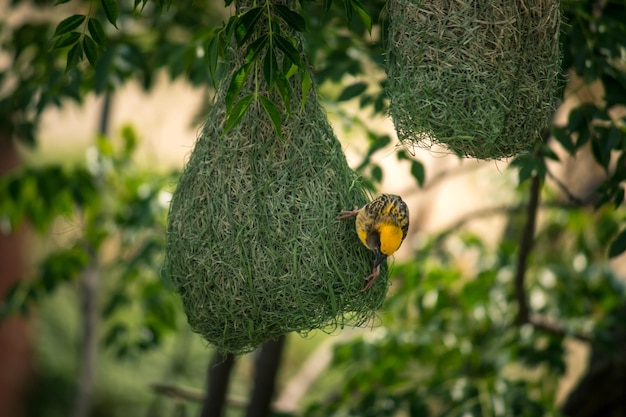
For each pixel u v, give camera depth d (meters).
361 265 6.58
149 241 10.48
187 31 10.36
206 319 6.62
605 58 7.88
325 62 8.76
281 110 6.43
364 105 8.57
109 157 10.95
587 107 7.78
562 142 7.77
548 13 6.11
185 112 12.80
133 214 10.85
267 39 5.45
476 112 6.09
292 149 6.46
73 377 17.69
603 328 10.26
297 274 6.39
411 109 6.21
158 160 12.62
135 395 16.47
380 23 7.38
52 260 10.82
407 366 11.15
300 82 6.44
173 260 6.69
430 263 10.71
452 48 6.07
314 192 6.46
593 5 8.44
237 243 6.41
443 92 6.09
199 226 6.54
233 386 15.90
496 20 6.03
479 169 12.77
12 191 10.41
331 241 6.46
